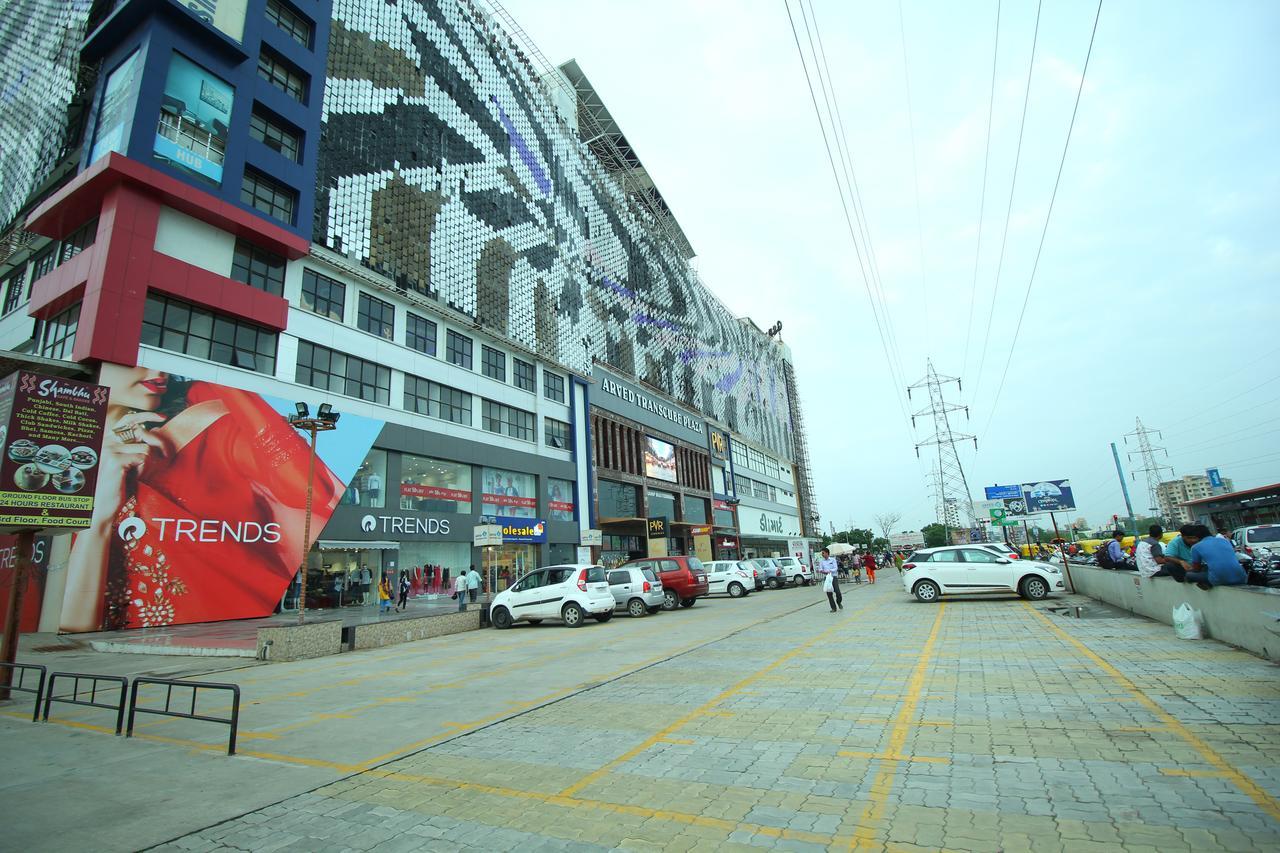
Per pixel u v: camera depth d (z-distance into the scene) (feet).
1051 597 57.52
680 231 237.66
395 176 95.50
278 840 12.75
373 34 95.81
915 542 317.22
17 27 90.27
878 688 23.99
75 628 52.80
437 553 94.27
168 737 21.40
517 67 136.26
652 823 12.85
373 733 21.16
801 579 120.67
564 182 146.10
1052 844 11.00
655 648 38.45
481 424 108.27
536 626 58.90
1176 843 10.73
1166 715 18.17
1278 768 13.73
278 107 78.64
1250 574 35.68
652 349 179.22
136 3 66.44
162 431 61.16
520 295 121.90
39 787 16.17
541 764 17.06
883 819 12.46
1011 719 18.84
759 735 18.71
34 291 68.39
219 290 68.49
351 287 86.69
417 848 12.20
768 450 279.49
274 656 40.93
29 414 29.01
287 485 71.56
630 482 153.17
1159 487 268.00
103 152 66.18
